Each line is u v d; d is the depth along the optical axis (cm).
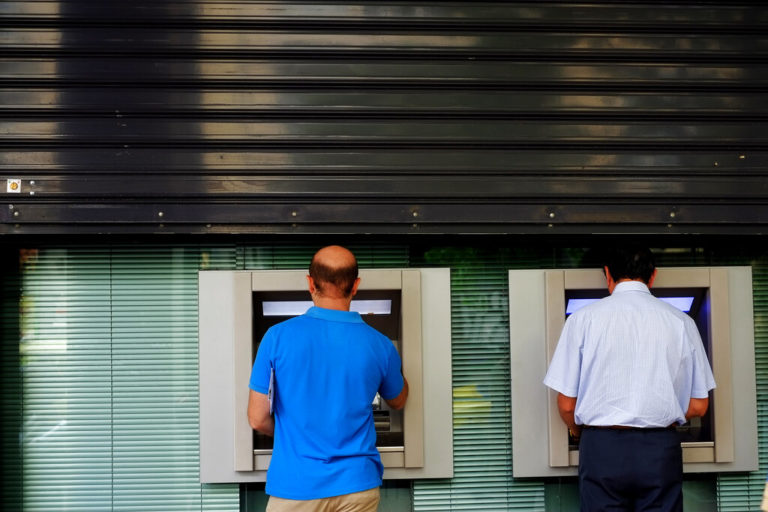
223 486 342
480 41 329
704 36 336
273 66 324
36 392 341
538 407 344
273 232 323
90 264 343
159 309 344
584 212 331
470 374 351
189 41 321
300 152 324
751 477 355
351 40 326
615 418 295
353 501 263
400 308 342
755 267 357
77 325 342
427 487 349
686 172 335
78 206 318
